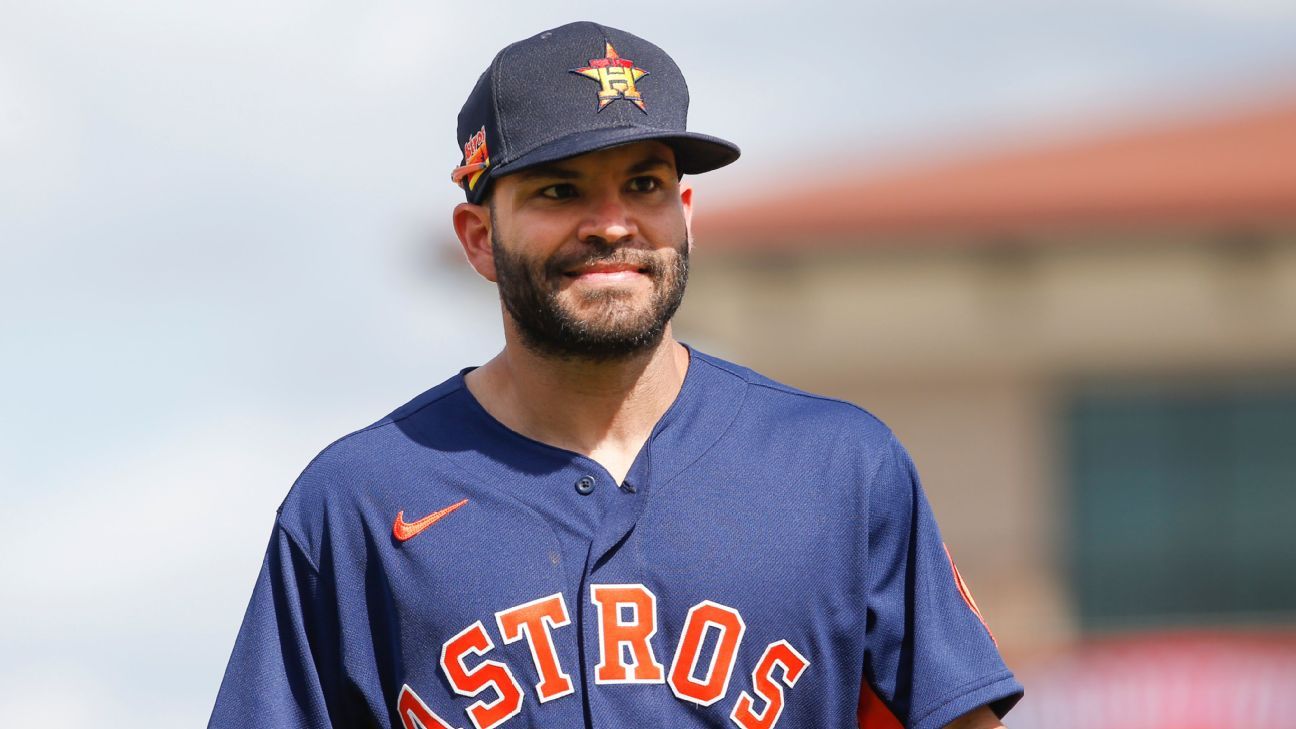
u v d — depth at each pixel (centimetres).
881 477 1249
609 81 1212
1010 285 4206
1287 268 4172
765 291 4200
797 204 4200
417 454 1248
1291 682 4175
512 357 1249
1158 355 4478
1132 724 4203
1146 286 4219
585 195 1198
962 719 1266
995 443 4578
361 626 1230
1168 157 4575
